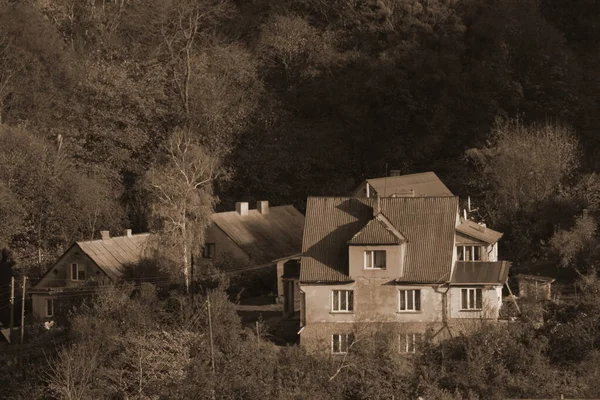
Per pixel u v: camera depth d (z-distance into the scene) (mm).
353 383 110438
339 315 118688
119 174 179250
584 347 115000
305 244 121875
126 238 146750
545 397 108312
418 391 108312
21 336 121312
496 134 173375
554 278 139125
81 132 179125
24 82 179000
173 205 139500
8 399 114562
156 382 111875
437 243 120562
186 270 137125
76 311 125875
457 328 116938
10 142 163375
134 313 120562
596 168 172250
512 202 157500
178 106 185250
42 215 162625
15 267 155625
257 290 145750
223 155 182000
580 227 143250
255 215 158250
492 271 120000
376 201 121688
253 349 114750
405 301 118438
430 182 155250
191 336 117188
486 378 110312
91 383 112000
